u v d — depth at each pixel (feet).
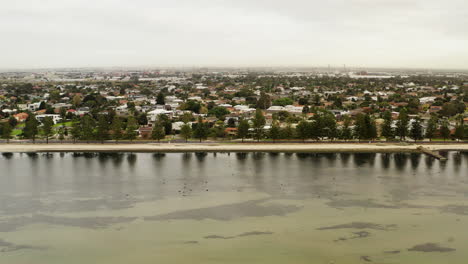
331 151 568.82
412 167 476.95
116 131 608.19
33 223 304.71
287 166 480.64
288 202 352.08
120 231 290.97
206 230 292.81
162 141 625.41
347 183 409.90
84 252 260.21
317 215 321.73
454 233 289.74
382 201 355.97
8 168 466.29
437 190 387.75
